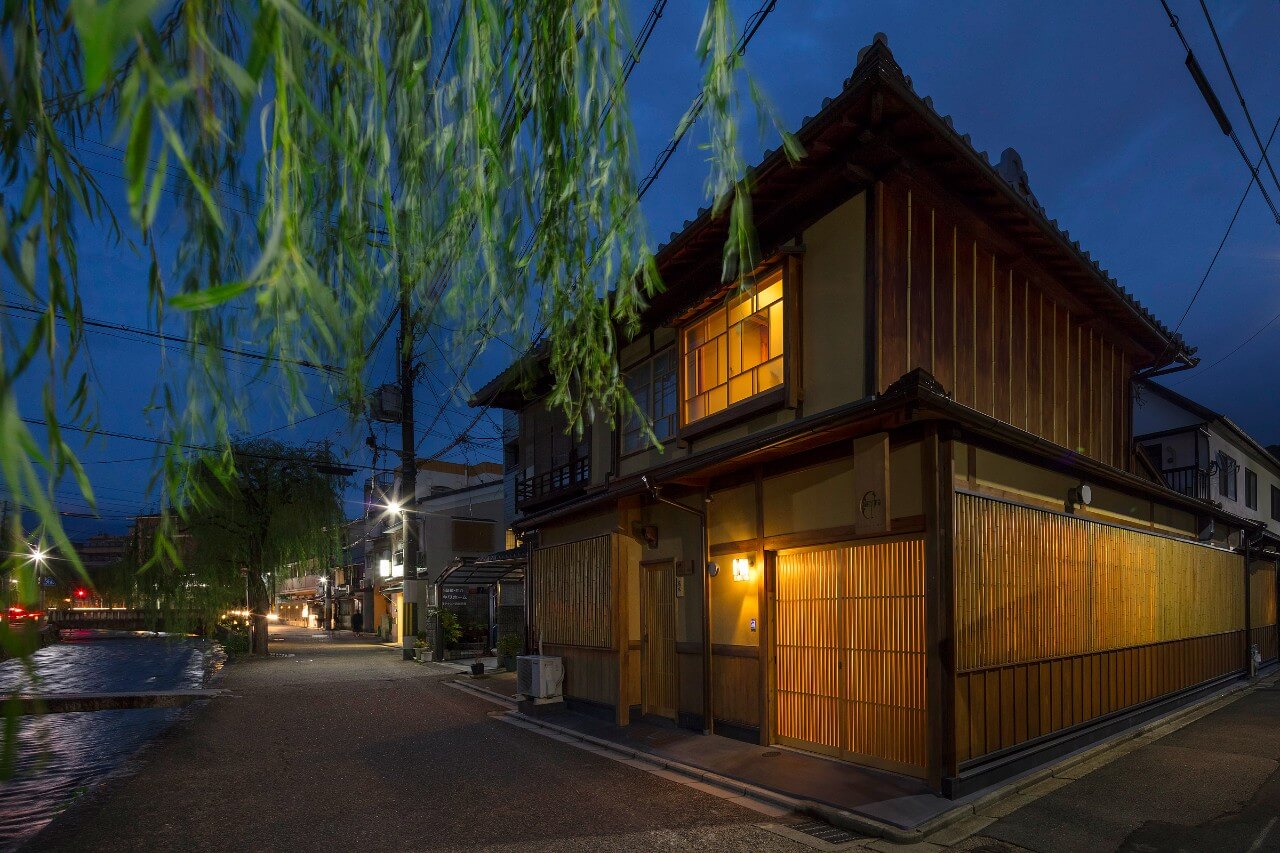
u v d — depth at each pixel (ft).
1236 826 19.74
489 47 6.35
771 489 29.86
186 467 5.35
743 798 23.88
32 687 3.28
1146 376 49.03
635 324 9.25
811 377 29.60
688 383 37.47
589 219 7.82
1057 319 38.42
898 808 20.98
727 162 6.66
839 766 25.39
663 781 26.27
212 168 5.14
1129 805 21.61
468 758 30.68
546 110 7.25
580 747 32.55
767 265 31.32
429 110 6.63
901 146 26.99
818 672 27.48
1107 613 31.30
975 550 23.85
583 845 19.93
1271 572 59.21
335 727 38.47
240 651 83.20
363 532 159.53
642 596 37.17
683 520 34.63
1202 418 64.80
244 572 79.82
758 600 29.76
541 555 46.09
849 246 28.53
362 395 7.11
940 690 22.20
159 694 47.85
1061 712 27.17
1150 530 37.45
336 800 24.58
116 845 20.39
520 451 61.41
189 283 5.30
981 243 32.78
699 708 32.19
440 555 107.04
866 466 23.98
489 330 7.86
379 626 136.87
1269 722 33.73
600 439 47.29
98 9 2.18
